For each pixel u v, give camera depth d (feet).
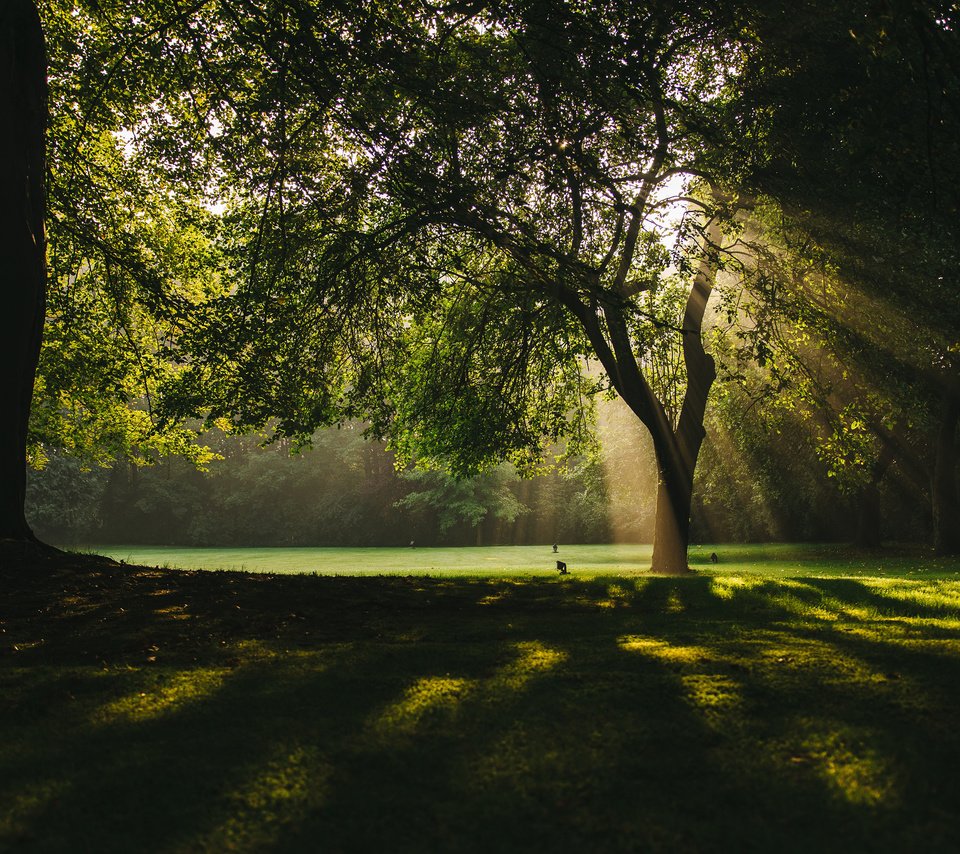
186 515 211.61
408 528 196.34
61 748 11.96
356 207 40.91
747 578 38.45
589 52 30.66
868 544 100.48
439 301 55.11
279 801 9.87
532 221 39.14
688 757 11.09
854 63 30.76
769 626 22.06
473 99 34.73
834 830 8.91
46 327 61.21
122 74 44.16
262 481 195.62
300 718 13.12
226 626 21.30
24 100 30.55
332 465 201.46
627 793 9.95
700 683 14.53
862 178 40.01
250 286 49.55
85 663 17.40
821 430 87.15
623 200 41.57
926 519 117.70
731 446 112.98
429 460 73.97
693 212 46.19
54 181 49.90
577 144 33.96
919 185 31.71
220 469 208.23
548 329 57.77
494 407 59.41
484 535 195.72
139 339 68.28
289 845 8.73
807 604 28.78
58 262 57.16
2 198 29.58
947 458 85.10
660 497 62.08
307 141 42.24
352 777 10.59
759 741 11.63
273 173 41.14
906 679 14.76
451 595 28.94
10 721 13.38
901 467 108.88
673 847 8.59
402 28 33.99
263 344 49.52
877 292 50.52
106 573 29.01
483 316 54.60
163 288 58.34
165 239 61.46
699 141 43.91
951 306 51.47
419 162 35.09
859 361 59.47
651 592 31.71
